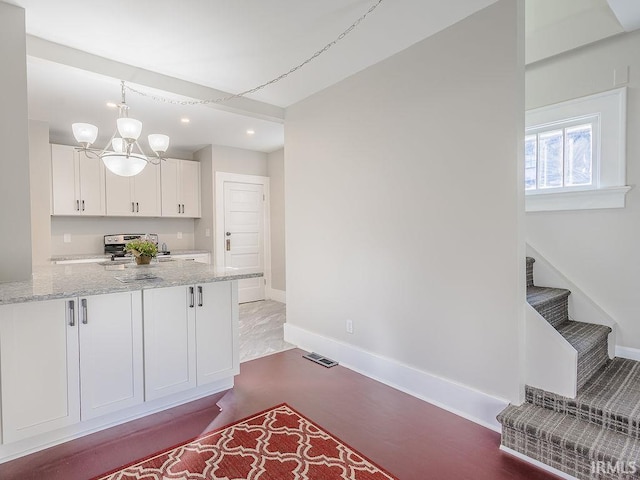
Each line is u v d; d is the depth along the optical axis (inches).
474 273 88.0
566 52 106.3
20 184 85.5
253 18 85.7
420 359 101.0
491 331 85.4
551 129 111.8
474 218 87.4
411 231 101.7
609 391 79.1
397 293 106.3
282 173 220.8
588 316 101.8
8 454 74.0
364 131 113.9
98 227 197.2
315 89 128.1
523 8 80.8
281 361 128.1
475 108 86.2
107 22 86.5
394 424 87.1
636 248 95.4
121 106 108.0
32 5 80.2
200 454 75.6
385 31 92.4
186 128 174.6
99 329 82.8
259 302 225.3
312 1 79.4
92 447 78.3
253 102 136.6
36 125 156.9
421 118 97.9
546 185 113.2
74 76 113.3
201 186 220.8
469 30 86.7
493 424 84.9
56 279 91.7
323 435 82.4
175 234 223.9
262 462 72.8
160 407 94.5
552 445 69.6
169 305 93.4
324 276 131.2
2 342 71.6
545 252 111.9
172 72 113.7
